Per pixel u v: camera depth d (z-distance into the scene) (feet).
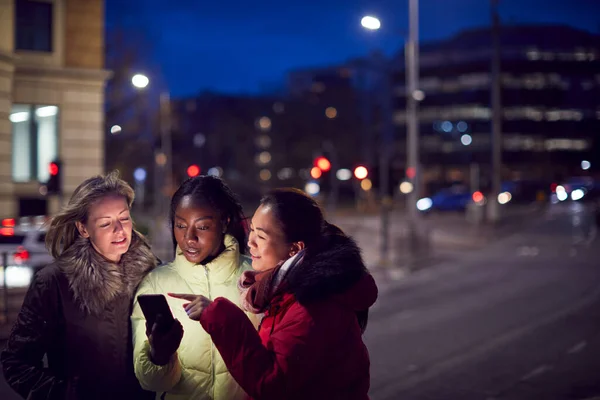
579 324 41.68
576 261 79.87
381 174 78.07
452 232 124.98
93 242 10.61
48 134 84.02
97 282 10.30
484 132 319.47
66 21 84.74
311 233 9.24
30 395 10.03
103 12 86.89
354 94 317.83
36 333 10.25
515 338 37.65
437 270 74.43
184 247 10.22
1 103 75.97
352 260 8.74
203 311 8.67
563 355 33.22
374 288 8.96
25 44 82.64
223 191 10.36
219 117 367.66
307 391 8.64
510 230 127.03
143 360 9.51
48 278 10.36
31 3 82.64
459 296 55.16
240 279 9.51
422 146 324.80
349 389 8.95
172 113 205.46
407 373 30.04
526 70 320.29
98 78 85.97
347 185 278.67
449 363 31.81
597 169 319.47
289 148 331.77
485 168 313.53
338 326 8.69
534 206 209.05
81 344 10.36
